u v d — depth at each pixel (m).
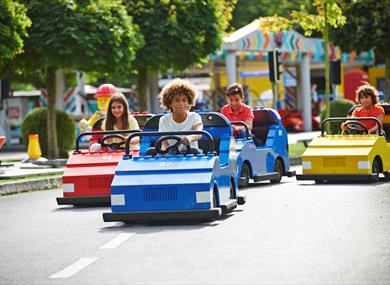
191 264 11.16
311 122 66.19
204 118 17.23
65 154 41.28
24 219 16.95
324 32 38.19
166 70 45.16
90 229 14.84
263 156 22.41
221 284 9.98
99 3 37.22
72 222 16.00
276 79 35.09
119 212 14.94
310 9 79.38
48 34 36.62
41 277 10.77
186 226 14.50
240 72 65.31
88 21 36.75
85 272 10.96
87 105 61.72
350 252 11.61
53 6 36.62
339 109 44.00
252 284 9.91
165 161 15.16
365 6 46.75
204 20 43.97
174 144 15.63
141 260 11.59
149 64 43.69
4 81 40.53
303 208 16.33
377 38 46.88
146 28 43.38
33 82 69.38
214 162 15.08
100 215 16.94
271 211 16.00
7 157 44.50
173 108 15.69
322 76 80.19
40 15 36.72
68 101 58.94
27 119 41.69
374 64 75.69
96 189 18.88
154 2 43.50
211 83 69.31
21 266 11.57
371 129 22.64
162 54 43.47
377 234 13.01
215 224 14.55
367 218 14.70
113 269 11.07
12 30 32.00
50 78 39.53
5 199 22.23
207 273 10.59
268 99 69.12
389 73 47.88
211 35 44.69
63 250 12.69
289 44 59.50
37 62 38.16
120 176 15.08
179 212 14.73
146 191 14.88
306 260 11.15
